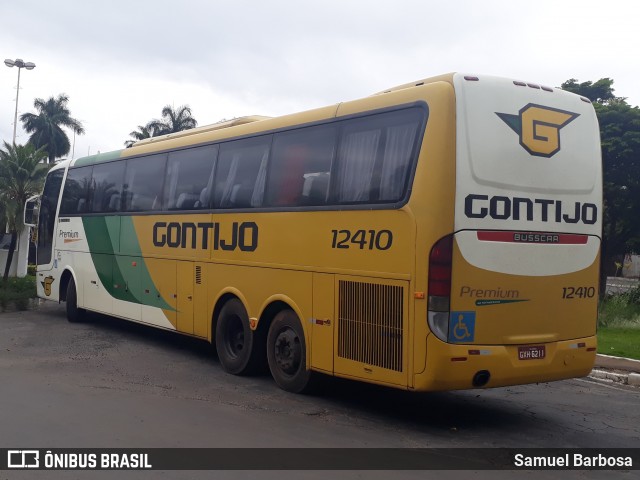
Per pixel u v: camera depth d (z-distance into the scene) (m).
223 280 9.85
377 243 7.26
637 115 22.75
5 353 10.97
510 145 7.07
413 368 6.74
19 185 23.38
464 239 6.70
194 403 7.96
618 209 23.31
